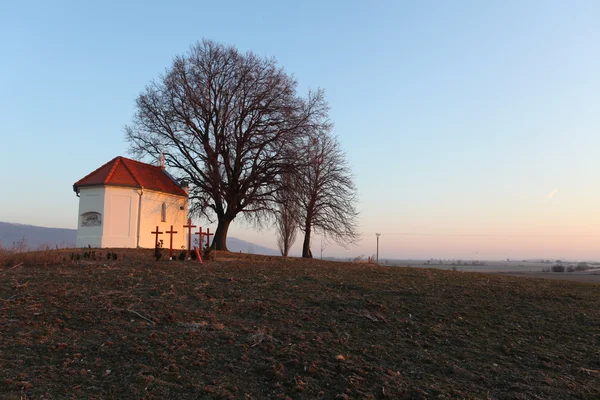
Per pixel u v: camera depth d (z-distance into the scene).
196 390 7.88
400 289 16.05
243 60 32.59
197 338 10.12
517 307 14.20
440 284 17.78
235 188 32.94
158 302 12.71
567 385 8.62
